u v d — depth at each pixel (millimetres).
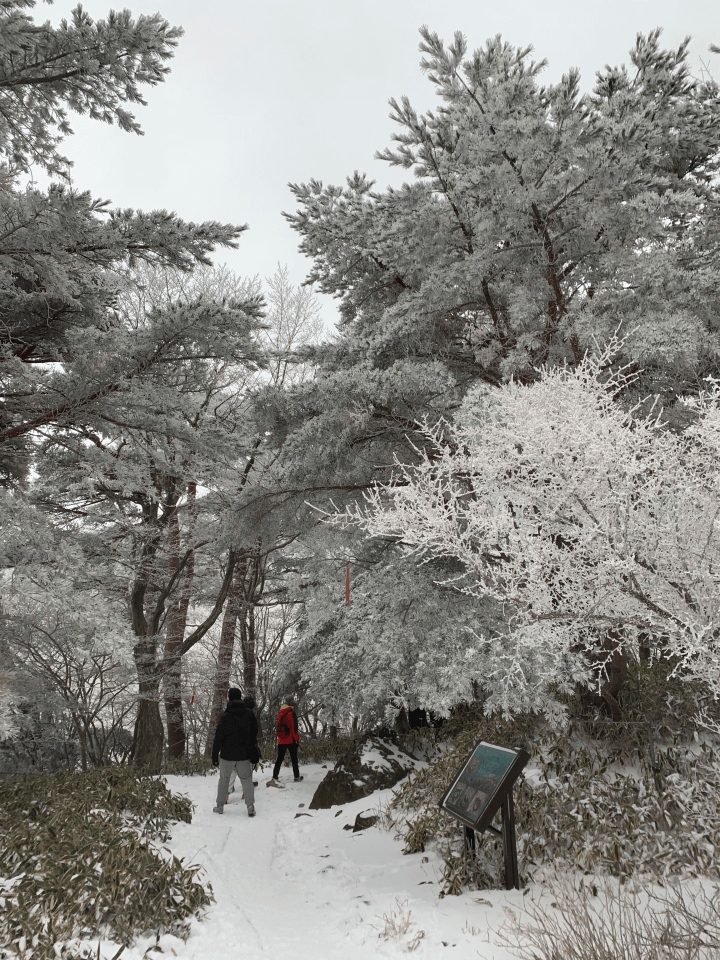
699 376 7023
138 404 8992
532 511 4344
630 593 3934
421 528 4613
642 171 6973
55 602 6441
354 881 5586
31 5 7078
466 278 7551
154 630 14867
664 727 6508
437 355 9102
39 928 3893
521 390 4719
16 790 7500
